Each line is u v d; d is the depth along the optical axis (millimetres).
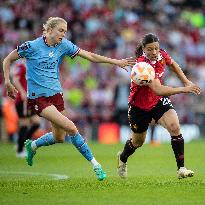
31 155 39188
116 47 106375
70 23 108312
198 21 119438
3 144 79750
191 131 94438
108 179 36906
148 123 35312
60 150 67625
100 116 91562
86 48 105438
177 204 26484
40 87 35125
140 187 31750
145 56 33844
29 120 57844
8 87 34750
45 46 35000
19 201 27656
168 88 32438
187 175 33625
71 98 92312
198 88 32281
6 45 98938
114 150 67000
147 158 55594
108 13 111938
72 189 31312
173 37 113188
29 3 107875
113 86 93000
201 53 113500
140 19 113875
